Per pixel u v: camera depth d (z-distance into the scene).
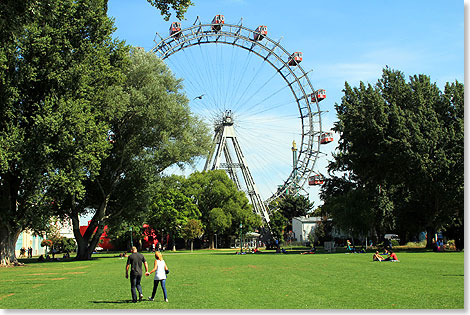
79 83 43.41
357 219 64.88
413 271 28.42
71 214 58.12
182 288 21.61
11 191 46.34
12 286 24.20
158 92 53.81
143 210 60.00
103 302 17.53
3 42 25.72
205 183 112.75
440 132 58.28
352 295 18.00
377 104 60.69
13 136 38.84
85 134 42.50
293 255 57.69
